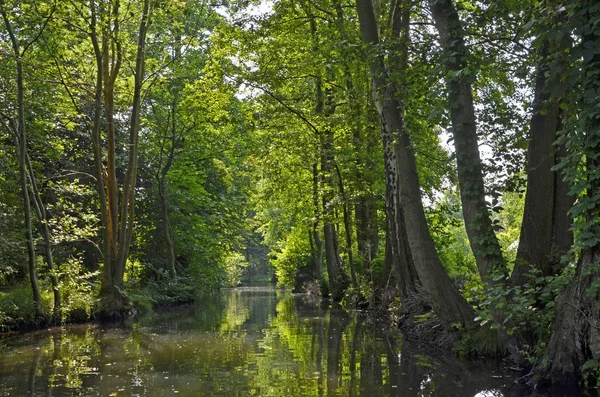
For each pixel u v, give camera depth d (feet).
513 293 30.19
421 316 42.06
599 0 21.83
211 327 52.65
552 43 24.52
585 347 25.35
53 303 55.31
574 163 24.04
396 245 48.65
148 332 48.85
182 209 102.06
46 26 56.65
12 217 54.75
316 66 50.03
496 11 29.73
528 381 26.35
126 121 81.66
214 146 98.89
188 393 24.58
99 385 26.37
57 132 71.67
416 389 25.23
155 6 62.03
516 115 35.53
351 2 64.34
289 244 138.51
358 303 72.95
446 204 72.84
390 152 47.16
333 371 29.50
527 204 32.17
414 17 52.80
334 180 75.56
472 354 33.17
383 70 35.32
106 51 63.62
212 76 64.85
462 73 27.94
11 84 55.72
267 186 94.68
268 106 68.90
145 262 93.91
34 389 25.59
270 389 25.34
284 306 84.12
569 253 25.75
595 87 23.15
